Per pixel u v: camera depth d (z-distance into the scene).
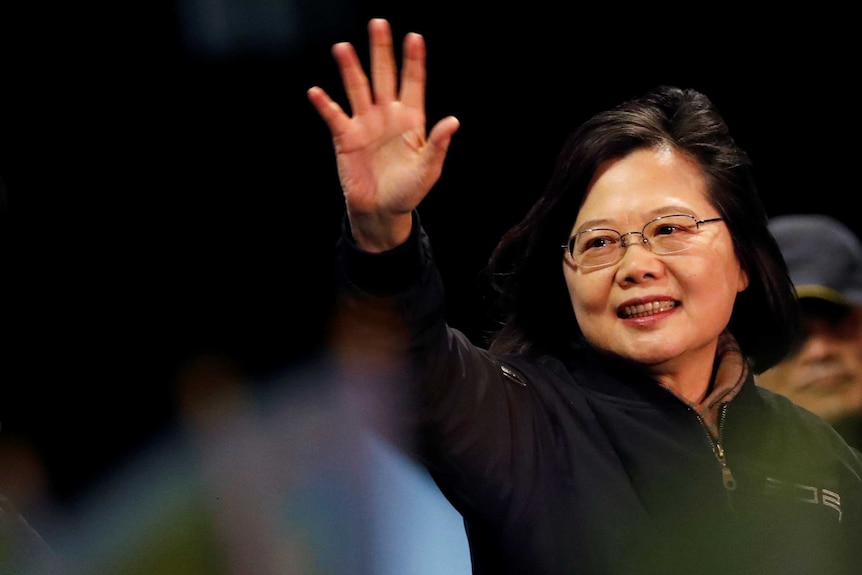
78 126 13.65
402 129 5.95
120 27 13.52
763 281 7.24
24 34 13.36
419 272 6.01
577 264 6.83
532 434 6.53
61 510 12.45
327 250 13.84
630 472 6.57
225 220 13.85
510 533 6.36
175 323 13.55
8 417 13.19
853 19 13.52
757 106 13.90
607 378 6.94
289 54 13.67
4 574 6.66
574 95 13.85
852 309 8.80
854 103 13.67
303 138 13.84
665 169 6.82
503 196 13.84
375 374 6.06
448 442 6.23
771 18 13.66
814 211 13.93
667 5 13.70
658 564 6.33
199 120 13.75
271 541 10.49
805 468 6.89
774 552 6.54
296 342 13.19
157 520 11.21
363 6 13.59
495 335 7.58
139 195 13.80
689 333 6.67
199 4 13.54
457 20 13.70
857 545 6.77
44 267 13.72
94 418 13.30
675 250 6.68
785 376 8.92
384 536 10.55
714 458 6.63
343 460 10.88
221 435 11.67
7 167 13.60
